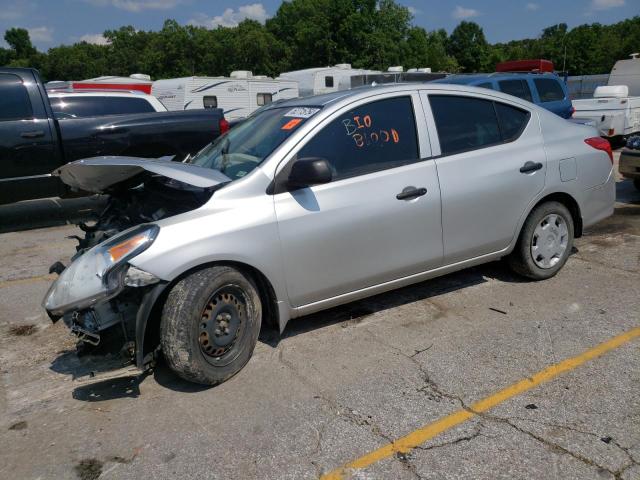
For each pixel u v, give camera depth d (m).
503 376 3.45
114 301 3.27
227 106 19.16
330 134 3.80
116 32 76.50
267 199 3.53
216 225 3.34
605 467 2.62
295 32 60.91
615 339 3.84
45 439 3.02
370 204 3.82
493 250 4.55
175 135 8.67
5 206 9.68
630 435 2.84
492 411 3.09
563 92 11.96
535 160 4.61
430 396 3.26
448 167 4.18
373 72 23.62
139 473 2.73
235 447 2.88
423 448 2.81
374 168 3.91
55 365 3.86
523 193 4.55
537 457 2.71
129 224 3.91
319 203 3.66
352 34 50.59
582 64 71.88
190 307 3.21
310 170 3.40
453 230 4.24
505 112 4.62
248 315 3.53
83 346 3.55
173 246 3.20
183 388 3.46
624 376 3.38
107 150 8.26
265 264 3.49
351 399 3.27
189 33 65.31
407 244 4.03
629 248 5.89
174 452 2.87
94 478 2.71
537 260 4.84
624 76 20.56
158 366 3.75
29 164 7.76
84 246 4.08
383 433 2.94
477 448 2.79
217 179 3.45
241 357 3.52
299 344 3.97
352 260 3.82
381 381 3.45
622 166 8.37
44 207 9.56
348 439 2.91
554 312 4.32
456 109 4.36
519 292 4.75
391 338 4.02
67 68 77.62
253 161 3.75
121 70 75.50
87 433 3.06
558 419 2.99
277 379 3.51
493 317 4.29
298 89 22.72
